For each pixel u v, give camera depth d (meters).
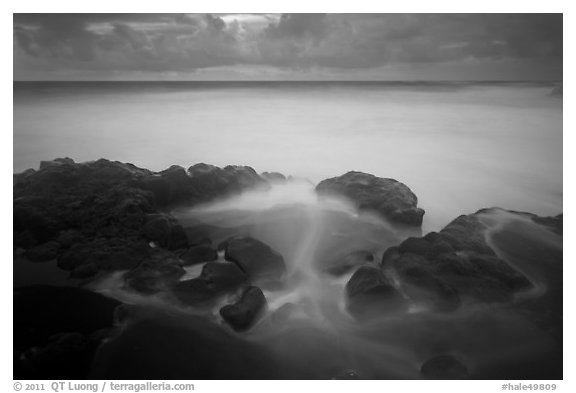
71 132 18.28
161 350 8.95
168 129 19.08
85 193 13.00
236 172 14.96
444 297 10.09
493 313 9.99
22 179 13.61
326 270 11.39
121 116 19.58
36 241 11.91
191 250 11.68
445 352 9.14
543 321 9.84
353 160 17.16
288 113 20.77
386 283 10.12
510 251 12.09
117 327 9.43
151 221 12.00
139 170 14.44
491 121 18.78
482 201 14.84
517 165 16.45
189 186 13.86
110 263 11.05
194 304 9.97
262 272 10.92
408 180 16.09
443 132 18.22
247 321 9.49
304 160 17.16
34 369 8.53
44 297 10.16
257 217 13.71
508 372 8.77
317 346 9.17
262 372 8.65
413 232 13.11
